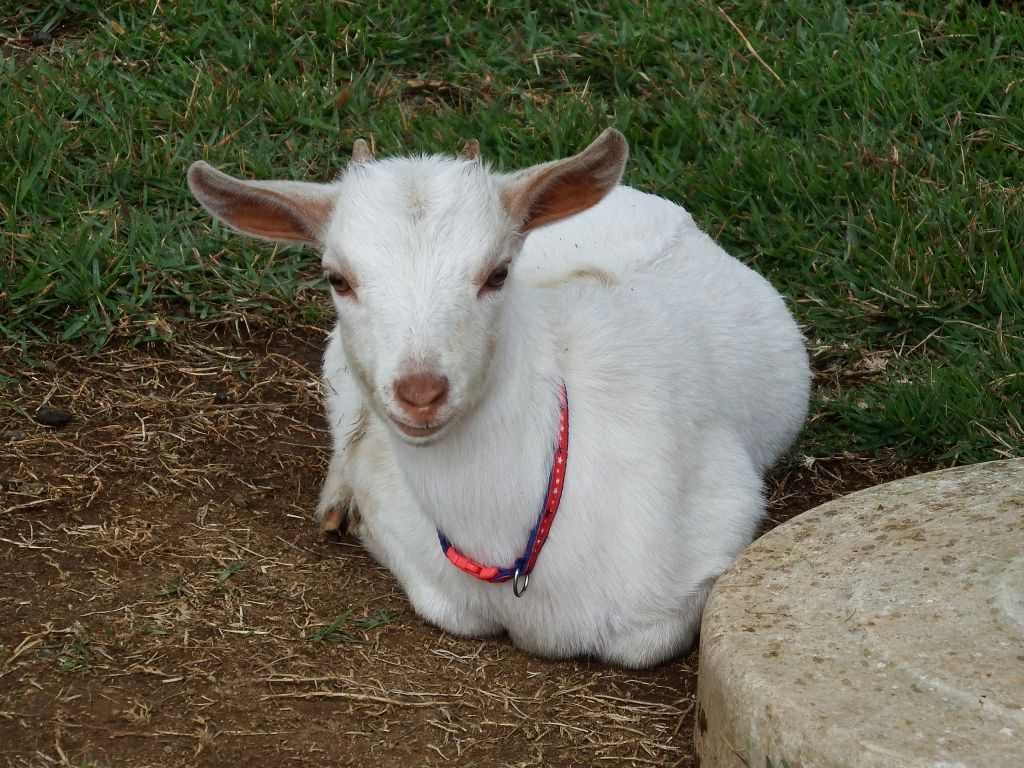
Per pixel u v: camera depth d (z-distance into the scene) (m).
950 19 8.17
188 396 5.92
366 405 4.88
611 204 5.50
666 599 4.43
